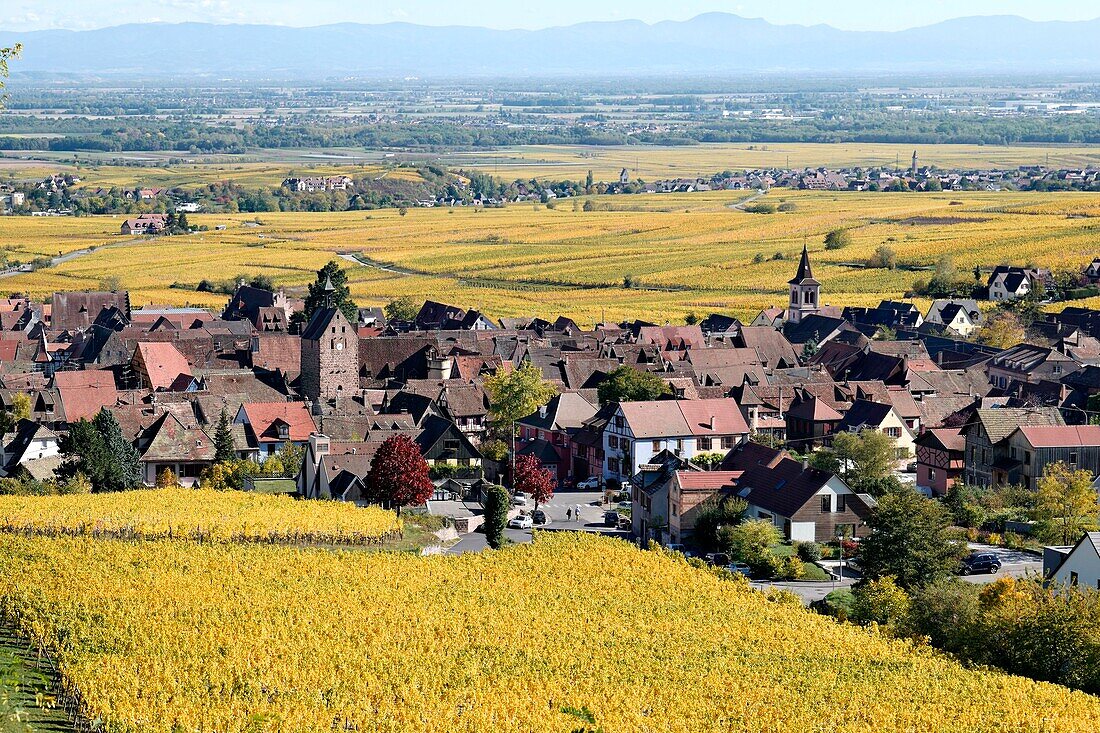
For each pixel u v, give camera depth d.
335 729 144.88
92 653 161.75
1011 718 154.50
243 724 143.25
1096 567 199.50
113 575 199.75
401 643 173.75
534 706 151.50
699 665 171.12
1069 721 154.75
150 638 169.25
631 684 162.75
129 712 143.12
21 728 140.62
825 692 162.00
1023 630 182.75
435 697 152.38
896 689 164.38
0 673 157.38
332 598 192.62
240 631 173.12
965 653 184.75
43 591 188.00
